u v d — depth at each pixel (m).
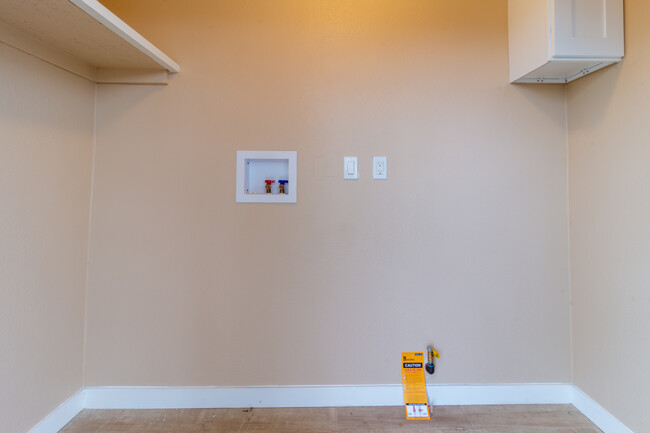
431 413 1.44
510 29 1.50
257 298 1.50
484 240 1.52
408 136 1.52
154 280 1.49
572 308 1.50
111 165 1.49
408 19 1.52
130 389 1.47
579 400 1.46
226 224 1.50
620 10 1.23
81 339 1.45
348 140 1.51
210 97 1.50
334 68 1.51
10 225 1.13
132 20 1.49
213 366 1.49
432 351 1.49
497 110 1.52
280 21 1.51
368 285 1.51
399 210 1.52
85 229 1.46
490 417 1.42
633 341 1.19
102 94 1.49
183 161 1.50
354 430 1.34
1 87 1.09
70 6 0.98
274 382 1.50
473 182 1.52
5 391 1.11
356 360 1.51
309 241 1.51
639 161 1.17
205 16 1.50
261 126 1.50
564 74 1.40
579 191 1.46
